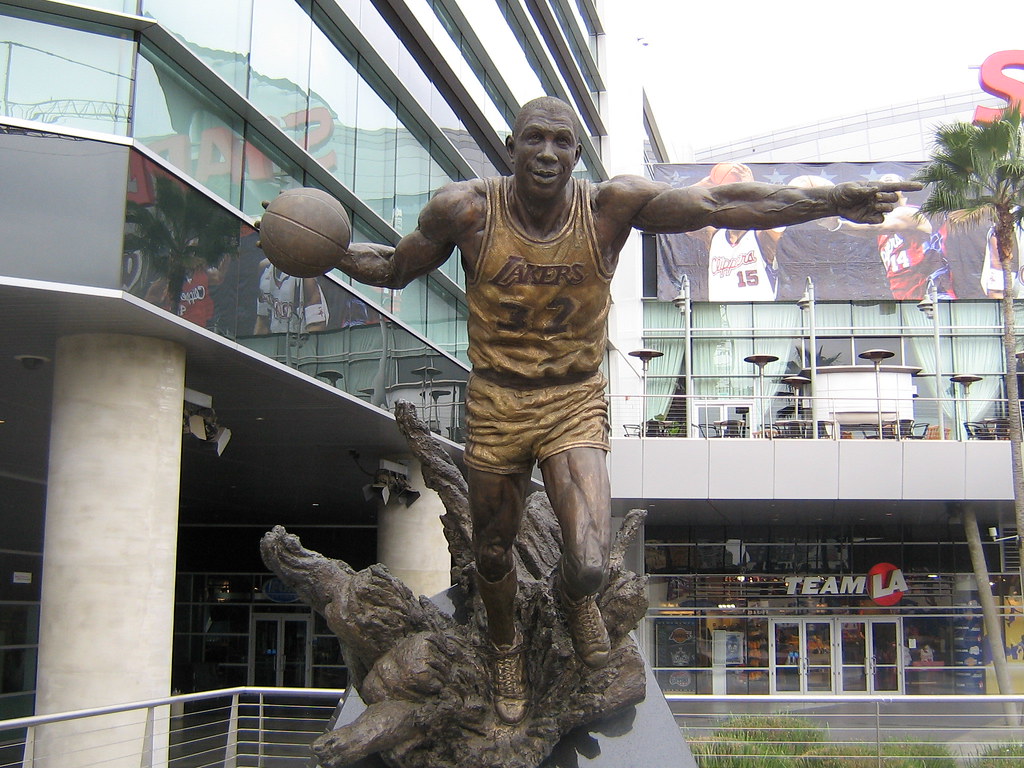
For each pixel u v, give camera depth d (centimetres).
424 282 1862
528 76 2578
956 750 1252
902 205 3148
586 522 383
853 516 2769
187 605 2939
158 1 1076
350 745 419
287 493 2367
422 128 1878
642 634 2922
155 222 981
